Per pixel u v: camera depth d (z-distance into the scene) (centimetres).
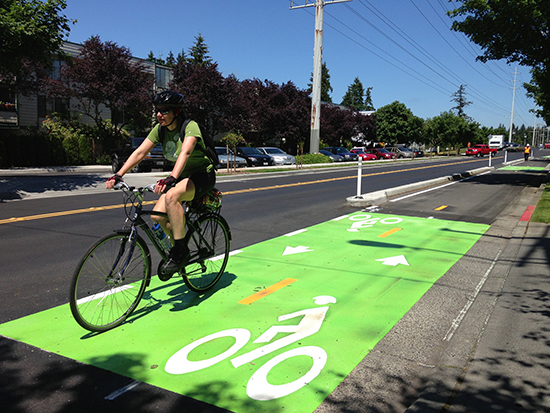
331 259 598
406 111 6219
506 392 270
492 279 506
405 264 575
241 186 1595
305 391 277
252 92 4428
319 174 2309
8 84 2612
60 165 2719
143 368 305
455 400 262
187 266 439
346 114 5400
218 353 327
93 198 1218
